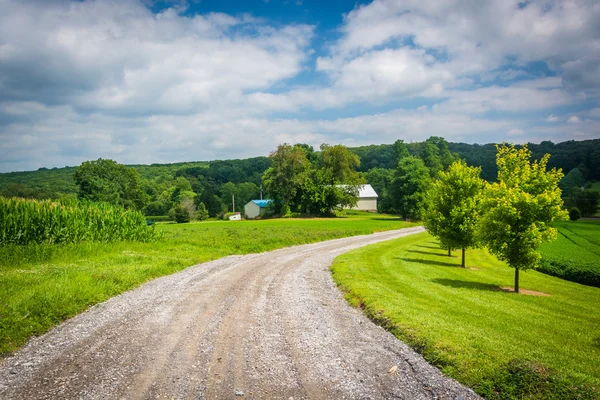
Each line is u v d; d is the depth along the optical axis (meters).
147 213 108.19
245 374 6.60
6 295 9.95
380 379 6.54
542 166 16.31
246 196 124.75
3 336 7.79
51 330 8.70
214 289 13.45
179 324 9.32
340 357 7.49
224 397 5.77
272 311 10.76
